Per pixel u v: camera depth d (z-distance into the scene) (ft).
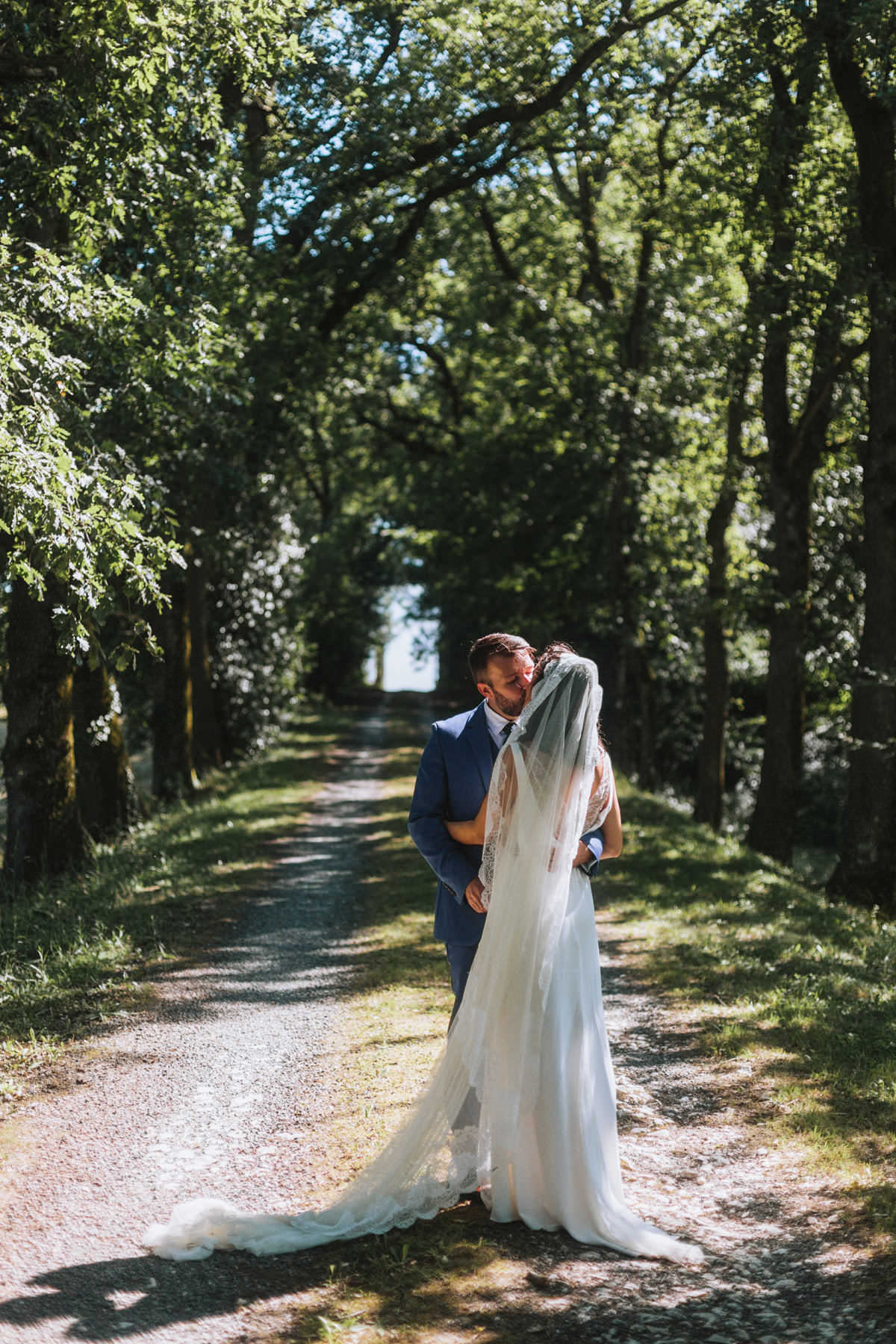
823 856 90.33
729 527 74.74
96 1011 23.63
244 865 42.96
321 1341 10.85
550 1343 10.78
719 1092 18.16
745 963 27.50
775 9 41.06
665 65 52.06
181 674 64.28
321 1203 14.15
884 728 44.24
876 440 44.19
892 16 36.65
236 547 71.31
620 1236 12.77
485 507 88.63
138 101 27.17
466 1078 13.62
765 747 57.62
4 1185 14.83
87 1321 11.27
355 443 110.01
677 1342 10.74
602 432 73.36
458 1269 12.20
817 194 44.45
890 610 43.98
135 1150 16.10
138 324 29.68
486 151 55.83
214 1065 20.11
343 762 85.61
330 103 48.98
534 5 48.70
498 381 82.12
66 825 40.50
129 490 23.86
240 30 28.45
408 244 64.13
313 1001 24.72
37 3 26.17
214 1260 12.57
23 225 29.50
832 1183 14.26
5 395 21.67
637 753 89.86
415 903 36.24
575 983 13.21
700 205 50.55
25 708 40.01
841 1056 19.85
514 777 13.08
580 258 78.84
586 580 86.69
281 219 53.72
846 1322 10.95
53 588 37.27
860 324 46.03
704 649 78.84
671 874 42.14
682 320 67.97
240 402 39.29
